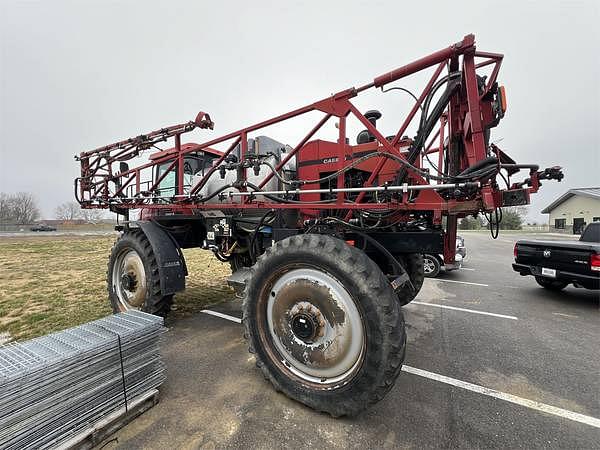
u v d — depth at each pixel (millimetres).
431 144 3127
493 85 1923
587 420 1758
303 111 2352
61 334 1692
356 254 1698
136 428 1635
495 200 1969
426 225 2760
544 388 2102
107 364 1585
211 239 3412
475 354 2654
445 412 1817
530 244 5160
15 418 1242
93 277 6102
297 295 1869
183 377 2170
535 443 1567
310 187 2869
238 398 1917
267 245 3256
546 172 1935
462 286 5637
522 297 4793
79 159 4211
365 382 1584
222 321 3387
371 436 1600
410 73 2006
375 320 1554
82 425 1465
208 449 1494
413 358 2572
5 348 1516
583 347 2820
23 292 4766
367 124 2131
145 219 3508
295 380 1863
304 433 1614
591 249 4234
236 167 2646
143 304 3154
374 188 1955
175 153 3316
